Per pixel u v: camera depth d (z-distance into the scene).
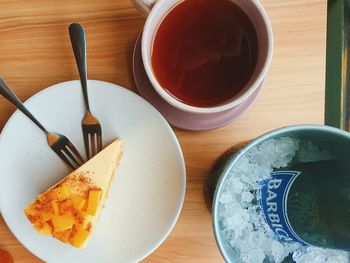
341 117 0.43
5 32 0.36
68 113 0.35
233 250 0.31
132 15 0.36
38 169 0.35
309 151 0.31
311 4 0.36
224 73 0.33
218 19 0.33
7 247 0.36
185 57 0.33
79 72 0.34
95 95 0.35
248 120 0.36
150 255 0.36
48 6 0.36
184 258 0.36
